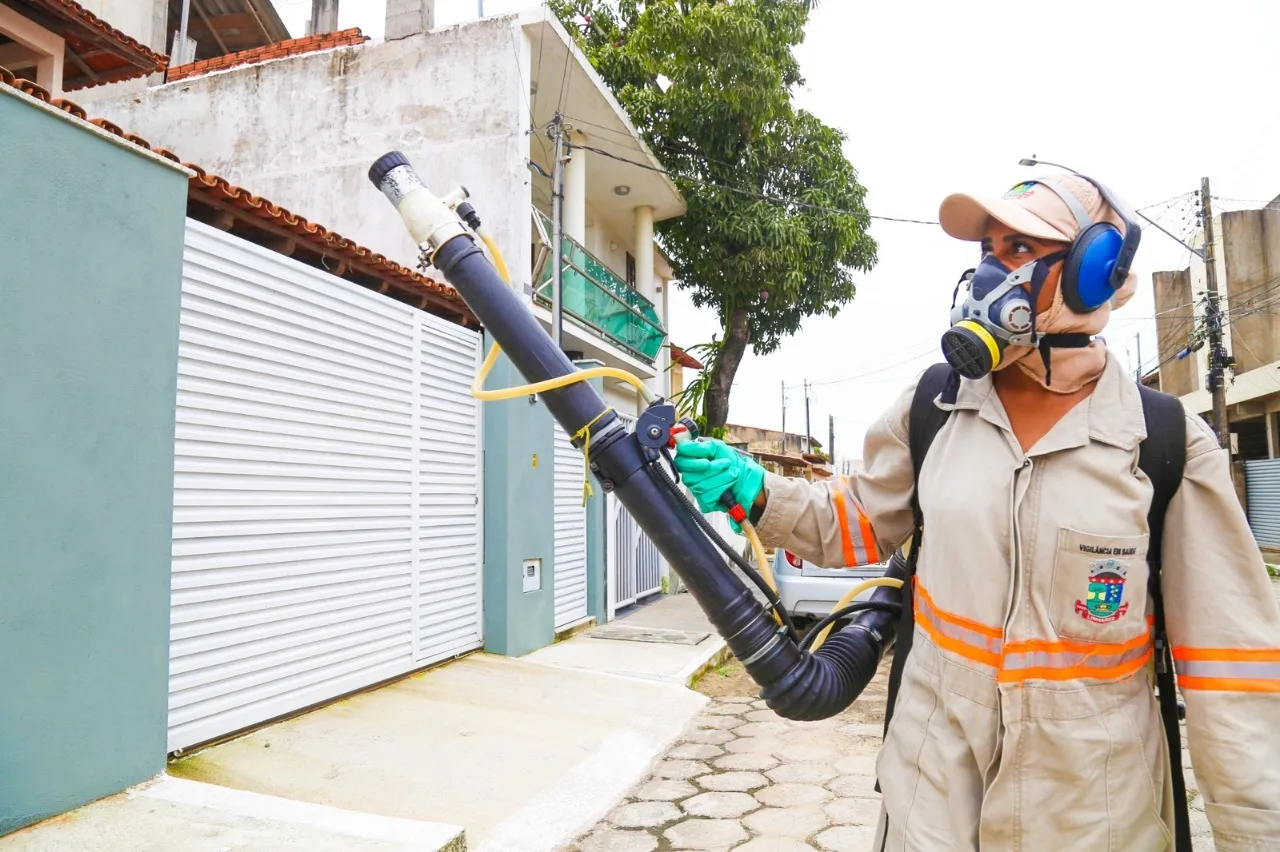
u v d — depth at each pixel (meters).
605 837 3.49
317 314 4.71
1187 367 26.44
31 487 2.88
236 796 3.19
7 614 2.79
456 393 6.25
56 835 2.78
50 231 2.98
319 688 4.65
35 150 2.94
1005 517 1.26
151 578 3.34
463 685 5.48
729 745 4.80
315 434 4.67
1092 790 1.19
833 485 1.57
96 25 7.60
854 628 1.62
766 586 1.49
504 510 6.50
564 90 9.62
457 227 1.56
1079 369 1.28
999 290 1.26
